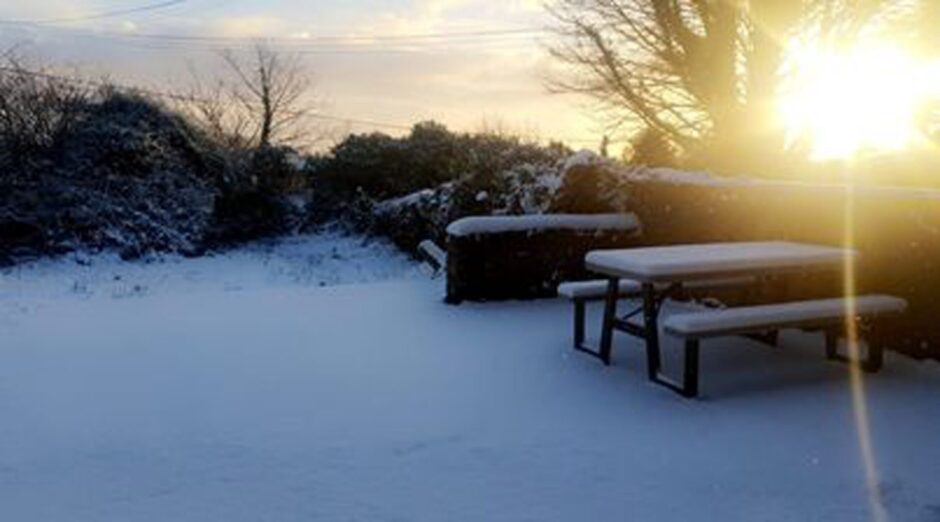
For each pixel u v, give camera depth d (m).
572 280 8.36
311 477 3.79
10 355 6.17
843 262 5.49
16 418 4.67
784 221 6.71
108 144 19.17
